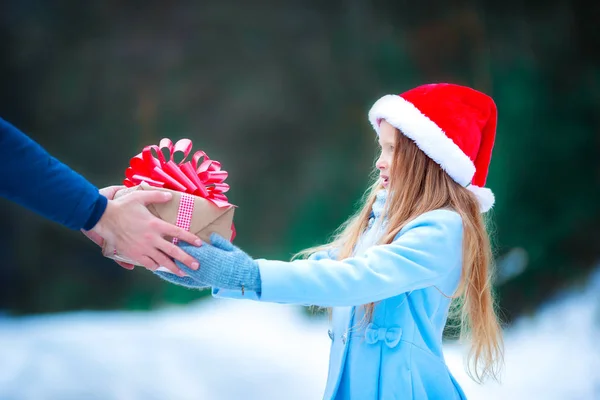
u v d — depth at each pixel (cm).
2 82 1007
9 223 956
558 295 803
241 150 1098
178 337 655
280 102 1089
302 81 1088
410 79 1058
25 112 1023
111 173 1059
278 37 1073
